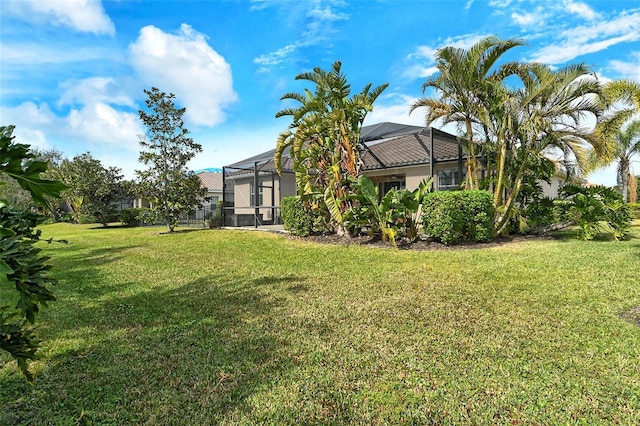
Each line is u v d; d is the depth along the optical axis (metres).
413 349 3.34
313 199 11.02
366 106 9.53
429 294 5.09
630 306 4.37
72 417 2.42
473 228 9.52
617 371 2.86
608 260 6.99
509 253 8.06
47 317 4.43
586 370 2.89
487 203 9.52
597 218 9.86
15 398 2.64
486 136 10.48
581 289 5.10
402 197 9.26
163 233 15.20
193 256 9.14
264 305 4.82
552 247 8.73
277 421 2.36
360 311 4.46
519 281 5.61
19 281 1.98
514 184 10.27
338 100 10.38
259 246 10.45
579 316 4.06
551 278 5.73
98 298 5.32
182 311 4.64
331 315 4.34
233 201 19.41
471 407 2.46
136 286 6.06
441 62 9.76
